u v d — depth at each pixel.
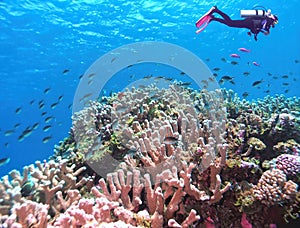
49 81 26.33
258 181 3.66
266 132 4.76
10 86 25.45
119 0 21.19
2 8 18.50
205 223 3.40
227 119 4.86
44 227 2.53
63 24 21.70
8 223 2.17
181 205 3.33
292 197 3.24
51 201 3.29
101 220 2.59
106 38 24.44
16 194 2.91
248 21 5.29
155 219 2.96
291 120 4.78
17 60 22.92
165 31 25.78
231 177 3.76
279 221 3.31
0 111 28.11
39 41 22.14
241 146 4.09
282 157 3.93
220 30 26.88
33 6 19.27
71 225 2.39
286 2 25.12
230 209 3.53
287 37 30.00
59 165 3.83
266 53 32.38
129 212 2.89
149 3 21.98
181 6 22.86
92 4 20.83
